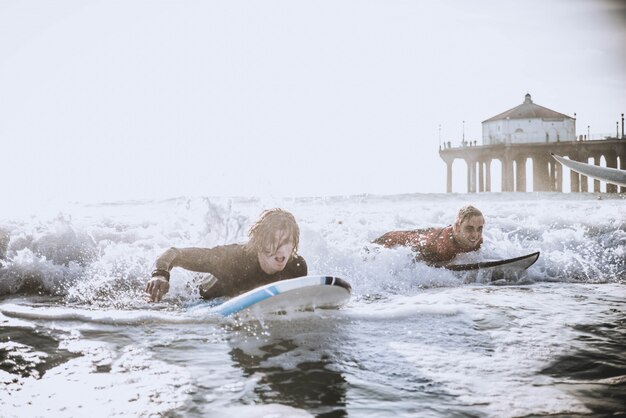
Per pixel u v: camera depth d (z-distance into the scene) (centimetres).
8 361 250
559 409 192
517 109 5453
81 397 205
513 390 211
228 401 200
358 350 265
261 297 327
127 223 786
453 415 187
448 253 547
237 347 272
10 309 362
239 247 386
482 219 543
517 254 580
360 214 929
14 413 189
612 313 348
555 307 369
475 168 5222
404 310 347
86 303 400
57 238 578
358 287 466
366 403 198
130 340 287
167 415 188
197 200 609
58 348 272
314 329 307
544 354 259
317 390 212
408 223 826
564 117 5203
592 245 635
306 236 545
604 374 230
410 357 254
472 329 306
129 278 494
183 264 373
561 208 1045
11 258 512
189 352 265
